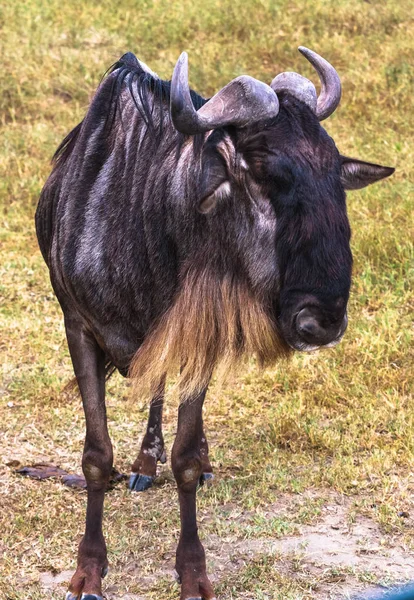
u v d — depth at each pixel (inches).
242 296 200.7
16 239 452.1
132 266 217.9
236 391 338.3
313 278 188.2
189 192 205.5
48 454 300.7
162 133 219.8
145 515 265.6
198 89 589.3
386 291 393.4
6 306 399.2
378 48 626.8
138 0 717.3
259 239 193.9
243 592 227.3
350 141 522.0
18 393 337.1
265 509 266.2
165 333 209.3
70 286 228.1
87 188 228.1
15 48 632.4
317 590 227.0
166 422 323.3
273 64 621.0
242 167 192.5
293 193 188.7
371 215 447.2
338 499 270.2
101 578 225.3
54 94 597.9
